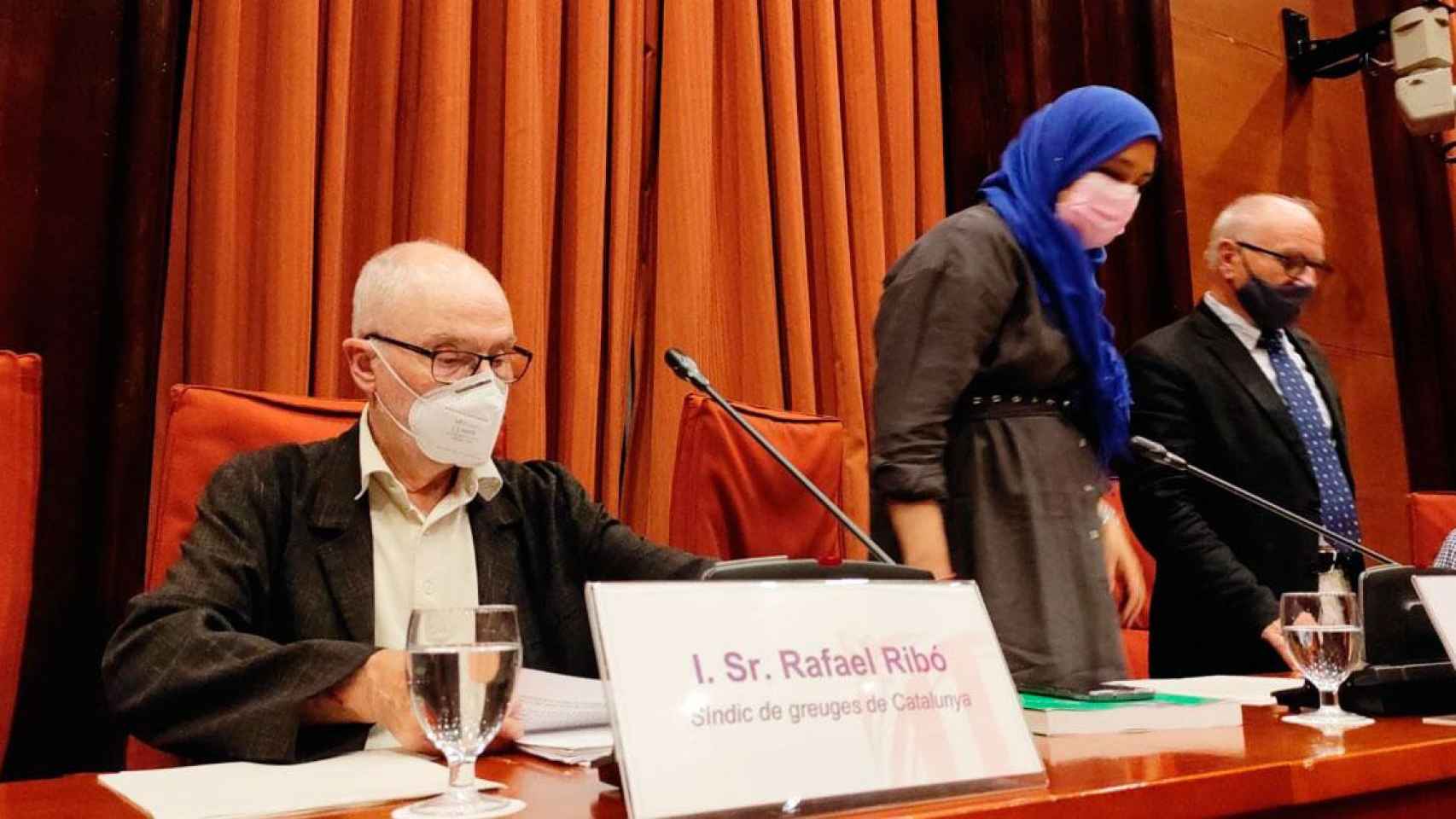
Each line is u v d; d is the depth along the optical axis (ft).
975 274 4.93
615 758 2.46
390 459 4.74
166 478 4.73
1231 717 3.55
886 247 9.53
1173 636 6.89
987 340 4.99
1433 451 13.51
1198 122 12.05
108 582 6.12
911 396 4.86
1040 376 5.13
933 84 10.05
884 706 2.53
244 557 4.20
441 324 4.60
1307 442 7.19
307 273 6.76
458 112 7.43
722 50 9.04
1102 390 5.21
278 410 5.02
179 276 6.72
